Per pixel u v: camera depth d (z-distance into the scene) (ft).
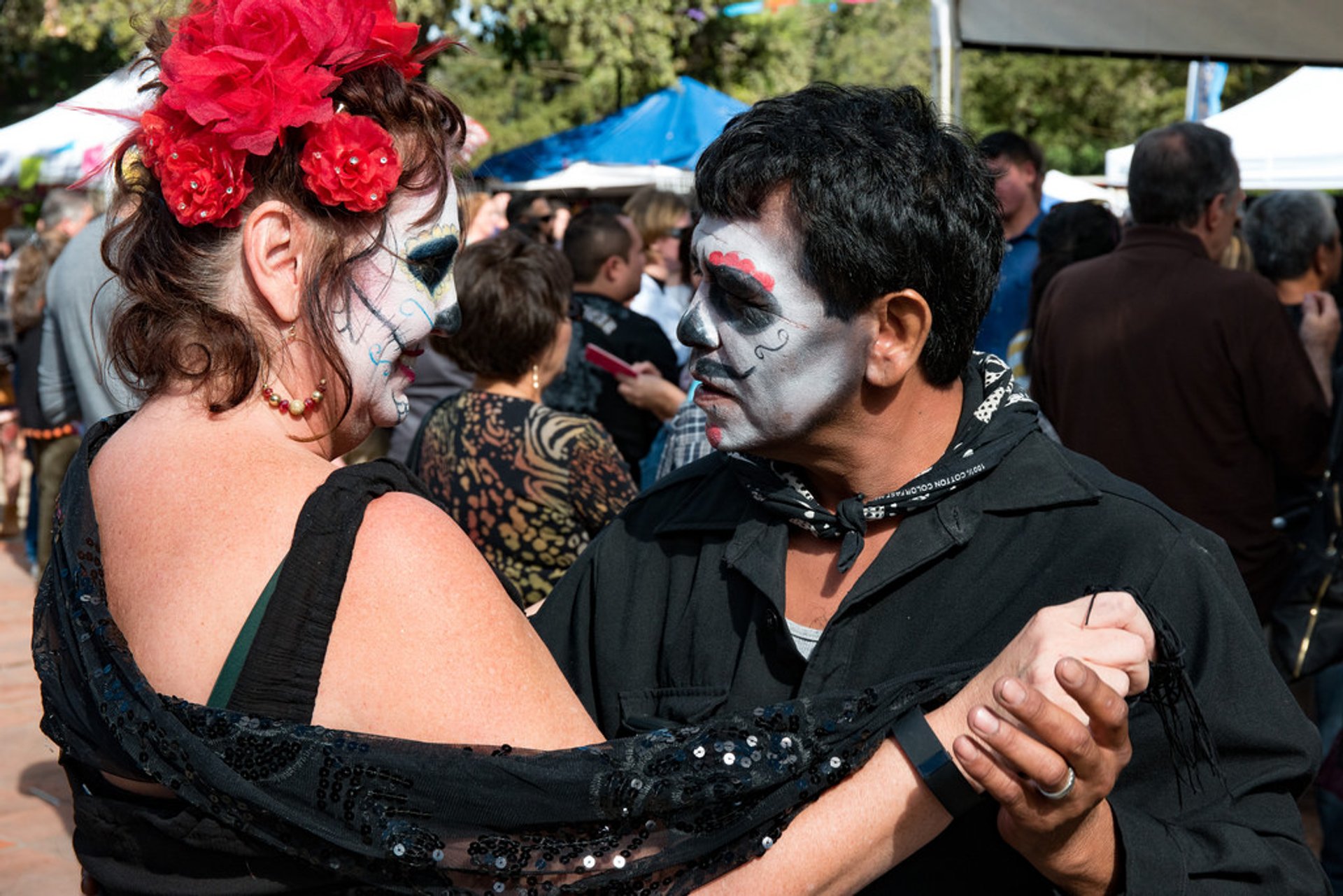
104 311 12.17
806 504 4.37
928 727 3.51
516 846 3.40
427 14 41.16
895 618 4.20
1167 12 14.15
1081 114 77.92
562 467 8.35
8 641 18.34
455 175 4.35
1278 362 9.89
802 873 3.47
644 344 13.07
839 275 3.99
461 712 3.43
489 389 8.93
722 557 4.65
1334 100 21.67
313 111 3.66
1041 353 11.23
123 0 41.32
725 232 4.14
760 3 49.98
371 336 3.93
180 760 3.36
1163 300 10.25
